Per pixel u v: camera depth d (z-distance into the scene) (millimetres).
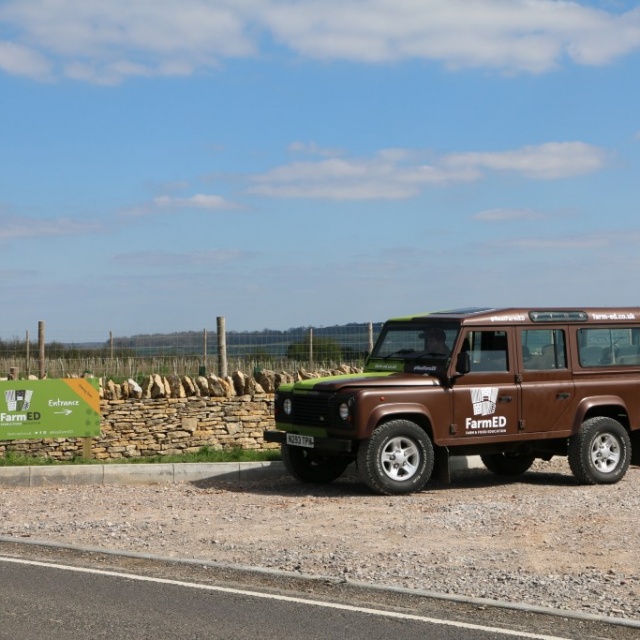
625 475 15672
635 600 7957
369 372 14992
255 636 6824
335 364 22391
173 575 8781
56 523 11391
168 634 6840
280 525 11289
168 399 16703
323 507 12516
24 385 15414
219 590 8180
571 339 14914
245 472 15195
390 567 9125
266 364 22516
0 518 11719
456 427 13945
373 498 13281
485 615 7492
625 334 15469
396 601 7895
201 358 23500
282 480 15039
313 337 22469
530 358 14578
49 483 14383
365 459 13414
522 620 7352
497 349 14359
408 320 14852
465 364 13883
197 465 15016
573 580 8602
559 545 10102
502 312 14484
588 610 7664
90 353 23781
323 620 7273
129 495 13469
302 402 14219
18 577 8641
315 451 14344
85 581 8492
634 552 9758
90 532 10883
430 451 13781
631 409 15289
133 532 10891
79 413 15625
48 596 7926
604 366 15164
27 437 15398
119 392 16547
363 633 6941
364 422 13391
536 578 8664
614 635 6988
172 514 12000
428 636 6895
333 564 9266
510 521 11414
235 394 17156
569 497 13258
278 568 9133
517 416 14352
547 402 14547
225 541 10398
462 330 14078
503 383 14320
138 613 7402
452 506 12453
